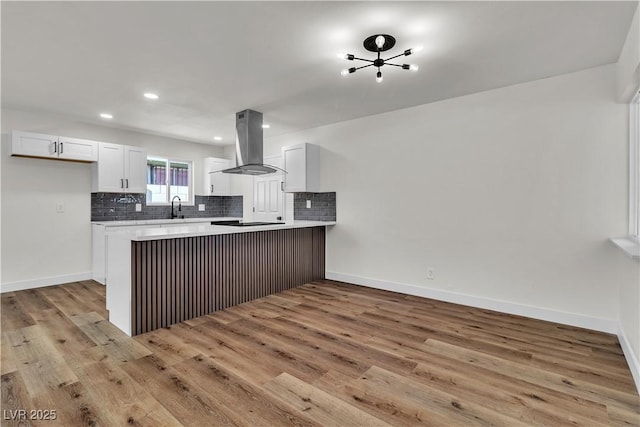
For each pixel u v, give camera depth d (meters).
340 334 2.81
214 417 1.71
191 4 1.94
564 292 3.01
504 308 3.33
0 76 3.02
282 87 3.31
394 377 2.11
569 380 2.07
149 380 2.05
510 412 1.76
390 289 4.20
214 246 3.43
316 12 2.03
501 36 2.32
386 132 4.19
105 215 4.93
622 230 2.75
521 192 3.22
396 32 2.27
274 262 4.13
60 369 2.18
